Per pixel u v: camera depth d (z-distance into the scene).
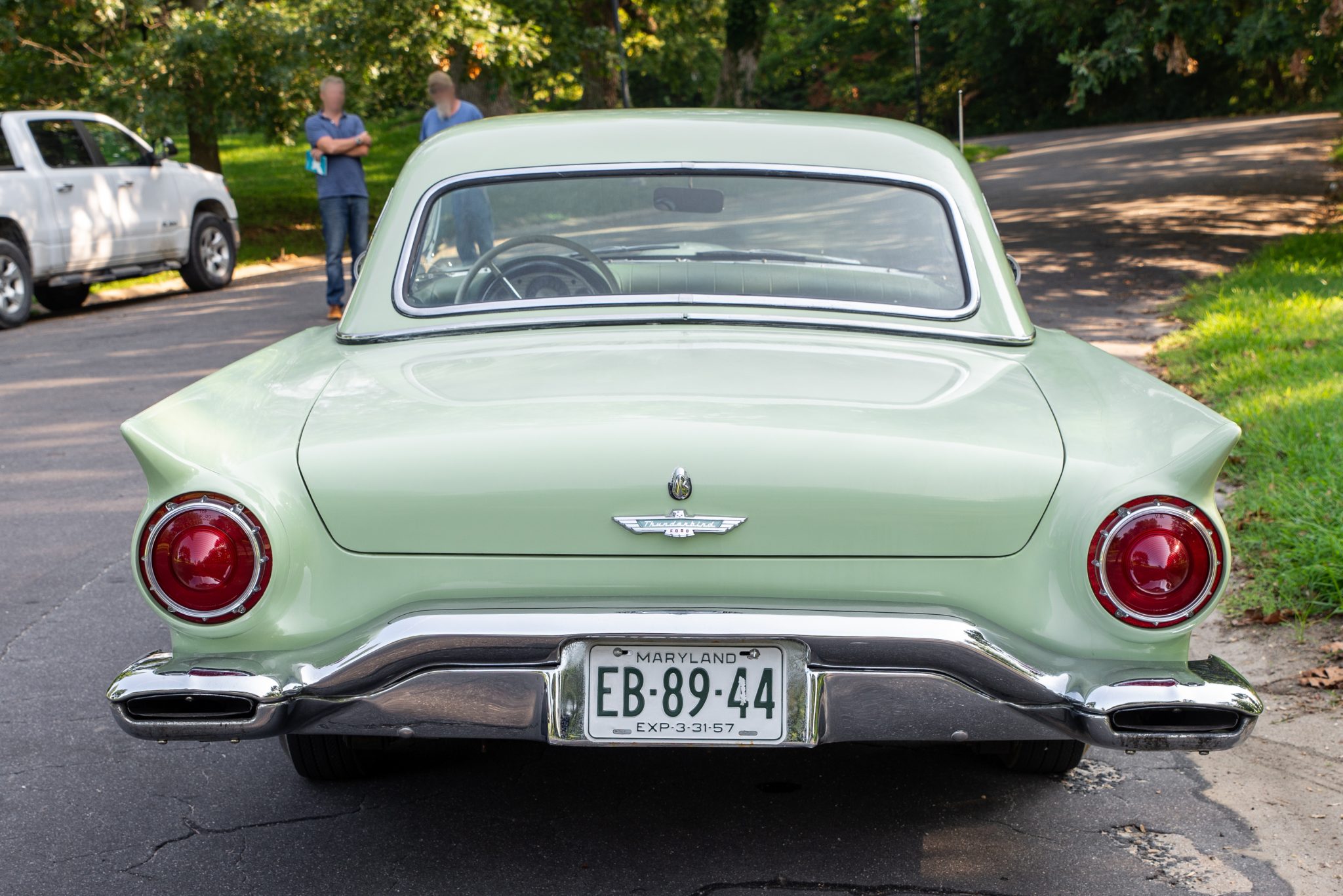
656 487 2.47
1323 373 7.24
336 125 11.87
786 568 2.48
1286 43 14.53
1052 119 61.41
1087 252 15.06
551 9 23.20
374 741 3.26
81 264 13.54
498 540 2.49
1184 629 2.46
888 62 67.38
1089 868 2.90
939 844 3.01
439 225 3.43
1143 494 2.45
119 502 6.35
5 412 8.48
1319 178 22.70
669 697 2.49
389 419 2.63
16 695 4.00
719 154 3.51
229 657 2.49
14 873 2.91
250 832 3.10
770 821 3.13
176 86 19.75
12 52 19.72
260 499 2.47
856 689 2.47
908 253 3.36
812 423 2.55
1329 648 4.06
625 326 3.22
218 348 10.80
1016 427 2.60
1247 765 3.43
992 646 2.44
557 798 3.27
